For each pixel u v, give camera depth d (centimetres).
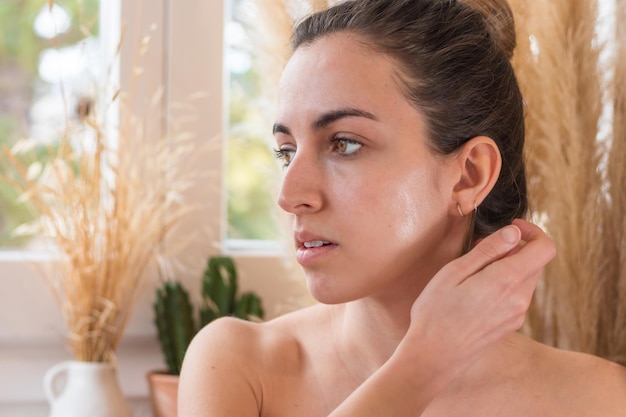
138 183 140
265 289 158
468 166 85
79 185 137
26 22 175
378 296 86
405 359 80
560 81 124
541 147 127
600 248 124
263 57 132
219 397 89
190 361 93
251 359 92
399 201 80
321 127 80
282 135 83
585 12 124
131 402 154
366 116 79
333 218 79
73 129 143
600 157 126
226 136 160
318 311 96
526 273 82
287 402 91
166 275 153
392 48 81
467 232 88
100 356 137
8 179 139
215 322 97
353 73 79
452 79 83
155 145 154
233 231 180
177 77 154
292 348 94
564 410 87
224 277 150
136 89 153
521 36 125
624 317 123
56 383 149
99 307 136
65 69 159
